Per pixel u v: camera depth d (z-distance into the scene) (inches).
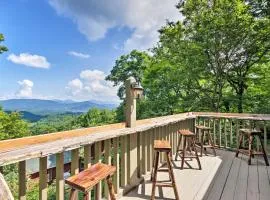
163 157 177.0
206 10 391.2
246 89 419.5
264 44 366.9
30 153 61.0
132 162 127.4
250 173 159.2
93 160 103.0
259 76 399.2
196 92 438.0
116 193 113.2
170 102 451.5
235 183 138.6
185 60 422.0
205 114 241.6
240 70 401.4
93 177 71.6
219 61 394.9
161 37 457.4
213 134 249.0
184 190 126.4
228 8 363.9
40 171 71.1
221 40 376.2
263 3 356.2
